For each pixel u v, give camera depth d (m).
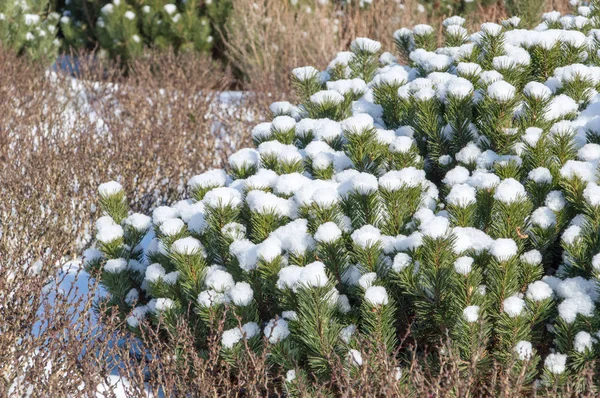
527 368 3.12
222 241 3.73
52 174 6.19
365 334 3.31
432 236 3.15
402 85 4.34
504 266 3.16
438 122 4.01
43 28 10.76
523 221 3.36
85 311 3.88
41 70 9.91
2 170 6.19
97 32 11.73
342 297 3.42
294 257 3.45
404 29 5.41
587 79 4.12
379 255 3.43
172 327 3.65
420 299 3.32
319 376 3.34
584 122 3.88
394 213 3.53
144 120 8.09
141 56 11.23
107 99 9.01
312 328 3.24
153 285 3.87
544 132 3.73
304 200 3.58
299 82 5.00
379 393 3.13
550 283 3.30
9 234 5.29
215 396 3.34
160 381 3.36
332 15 11.78
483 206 3.45
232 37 11.45
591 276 3.20
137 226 4.30
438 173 4.09
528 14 8.88
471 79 4.16
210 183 4.09
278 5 11.55
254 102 8.98
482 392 3.20
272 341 3.40
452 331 3.23
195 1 11.57
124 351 3.61
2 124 7.42
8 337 3.71
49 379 3.39
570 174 3.36
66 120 8.63
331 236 3.37
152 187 6.75
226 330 3.51
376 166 3.88
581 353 3.07
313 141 4.10
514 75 4.09
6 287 4.06
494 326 3.25
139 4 11.55
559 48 4.35
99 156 6.70
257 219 3.63
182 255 3.65
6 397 3.38
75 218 5.91
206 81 10.08
